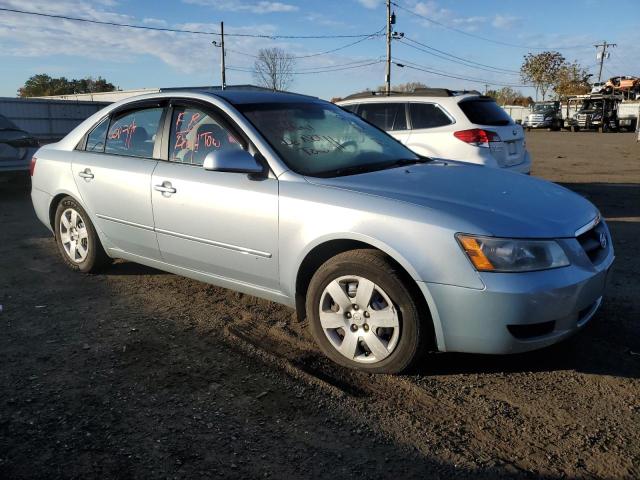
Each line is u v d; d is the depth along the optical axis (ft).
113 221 14.88
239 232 12.00
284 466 8.10
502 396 9.96
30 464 8.09
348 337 10.78
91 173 15.26
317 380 10.49
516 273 9.37
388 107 25.79
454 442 8.65
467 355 11.49
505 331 9.48
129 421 9.18
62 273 16.90
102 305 14.32
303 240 10.97
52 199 16.76
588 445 8.55
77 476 7.86
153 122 14.35
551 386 10.28
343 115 15.12
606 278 10.75
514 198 10.90
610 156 61.31
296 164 11.87
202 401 9.78
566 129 141.59
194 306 14.25
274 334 12.60
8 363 11.15
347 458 8.28
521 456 8.30
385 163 13.10
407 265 9.77
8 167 29.96
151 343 12.10
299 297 11.64
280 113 13.42
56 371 10.84
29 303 14.43
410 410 9.53
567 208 10.96
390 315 10.18
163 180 13.35
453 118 23.88
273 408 9.59
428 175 12.04
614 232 22.31
